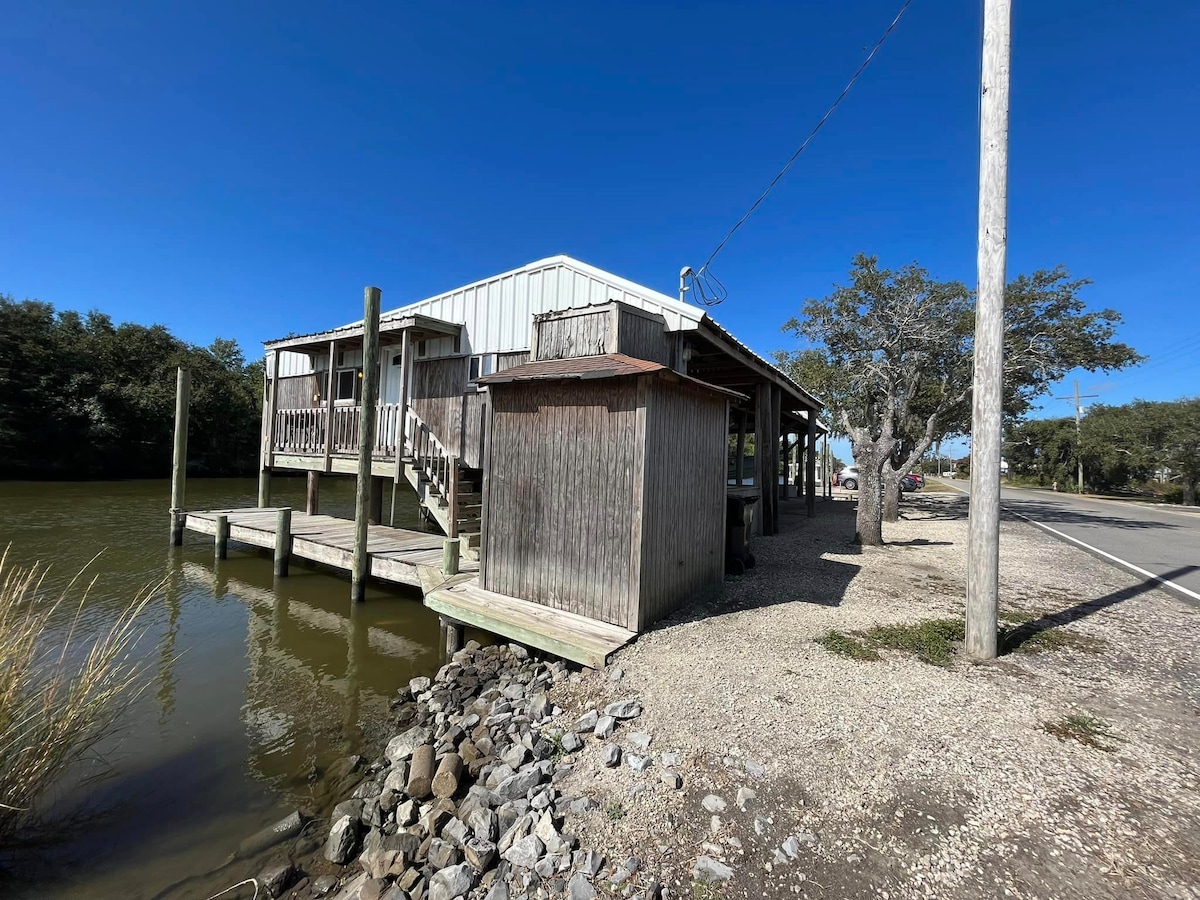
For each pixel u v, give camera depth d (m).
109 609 7.17
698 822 2.44
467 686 4.62
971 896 1.97
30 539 11.11
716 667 3.91
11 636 3.10
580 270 8.08
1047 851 2.16
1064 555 8.89
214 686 5.06
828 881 2.08
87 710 3.31
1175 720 3.21
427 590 6.36
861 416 14.30
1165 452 25.27
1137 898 1.94
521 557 5.39
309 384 12.70
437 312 9.98
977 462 4.24
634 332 6.39
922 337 12.12
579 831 2.47
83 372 26.08
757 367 9.59
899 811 2.42
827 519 13.80
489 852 2.43
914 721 3.17
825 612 5.23
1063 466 33.69
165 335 32.22
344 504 19.48
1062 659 4.16
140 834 3.04
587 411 4.93
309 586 8.37
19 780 2.94
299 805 3.34
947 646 4.38
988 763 2.75
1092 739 2.98
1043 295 11.95
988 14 4.13
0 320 24.53
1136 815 2.36
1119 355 11.62
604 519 4.76
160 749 3.94
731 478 14.47
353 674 5.38
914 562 7.89
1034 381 13.06
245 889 2.64
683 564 5.30
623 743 3.11
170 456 28.70
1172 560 8.56
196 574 9.01
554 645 4.34
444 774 3.10
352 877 2.68
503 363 8.94
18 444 23.31
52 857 2.85
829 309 13.51
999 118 4.13
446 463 8.77
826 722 3.17
